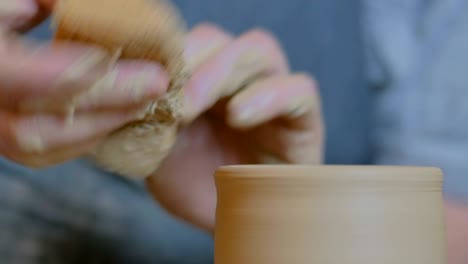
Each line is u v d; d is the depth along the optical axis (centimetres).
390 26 120
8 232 60
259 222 39
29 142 38
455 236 83
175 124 43
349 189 38
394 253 38
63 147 38
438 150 110
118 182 73
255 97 50
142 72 37
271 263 38
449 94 112
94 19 36
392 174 38
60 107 37
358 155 111
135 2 37
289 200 38
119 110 38
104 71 36
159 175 57
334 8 111
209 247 77
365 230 37
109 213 69
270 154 57
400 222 38
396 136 117
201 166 58
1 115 37
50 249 61
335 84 109
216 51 52
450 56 113
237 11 100
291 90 52
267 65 52
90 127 38
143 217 72
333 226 37
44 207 63
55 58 35
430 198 39
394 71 119
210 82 48
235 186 40
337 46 111
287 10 105
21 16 41
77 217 65
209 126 57
